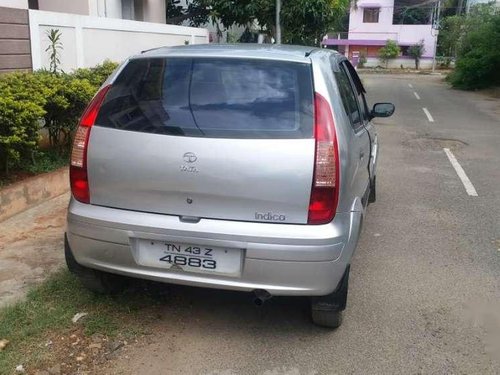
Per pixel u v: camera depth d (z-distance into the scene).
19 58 7.03
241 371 3.10
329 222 3.05
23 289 3.89
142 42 10.10
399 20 53.81
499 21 25.23
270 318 3.67
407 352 3.33
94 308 3.67
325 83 3.27
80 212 3.27
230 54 3.40
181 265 3.16
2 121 4.87
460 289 4.18
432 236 5.32
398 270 4.50
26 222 5.15
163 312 3.69
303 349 3.33
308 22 15.38
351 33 53.53
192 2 16.03
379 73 45.28
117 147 3.17
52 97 5.69
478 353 3.34
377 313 3.78
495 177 7.86
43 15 7.38
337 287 3.24
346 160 3.17
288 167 2.99
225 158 3.01
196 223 3.07
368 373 3.12
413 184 7.37
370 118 5.43
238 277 3.09
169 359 3.19
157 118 3.19
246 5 14.79
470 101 19.89
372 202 6.33
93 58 8.60
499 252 4.94
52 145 6.36
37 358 3.12
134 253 3.20
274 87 3.23
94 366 3.09
